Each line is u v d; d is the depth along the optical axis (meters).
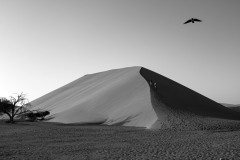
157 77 83.50
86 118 62.69
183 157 18.08
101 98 71.38
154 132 37.62
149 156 18.98
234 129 40.59
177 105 61.31
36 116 69.94
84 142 27.86
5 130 39.16
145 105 58.06
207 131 38.03
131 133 36.53
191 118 49.31
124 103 63.88
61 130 39.41
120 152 21.14
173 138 30.34
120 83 78.25
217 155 18.14
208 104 72.75
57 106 86.44
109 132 37.75
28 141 28.70
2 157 19.64
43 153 21.30
